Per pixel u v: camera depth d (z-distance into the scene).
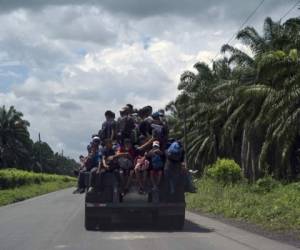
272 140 34.94
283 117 33.22
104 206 15.32
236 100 40.56
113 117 15.82
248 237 13.38
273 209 18.17
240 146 52.94
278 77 32.97
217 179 37.25
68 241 13.00
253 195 25.05
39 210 25.70
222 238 13.19
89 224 15.58
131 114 15.78
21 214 23.11
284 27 36.97
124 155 15.32
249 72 40.81
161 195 15.37
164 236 13.73
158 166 15.13
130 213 15.40
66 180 113.06
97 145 15.88
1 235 14.72
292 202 19.78
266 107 34.38
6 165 99.69
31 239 13.62
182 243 12.27
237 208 20.36
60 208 26.98
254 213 18.72
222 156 56.19
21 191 51.03
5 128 99.88
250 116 38.84
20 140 102.12
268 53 32.97
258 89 36.09
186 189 15.39
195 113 57.75
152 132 15.36
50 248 11.81
